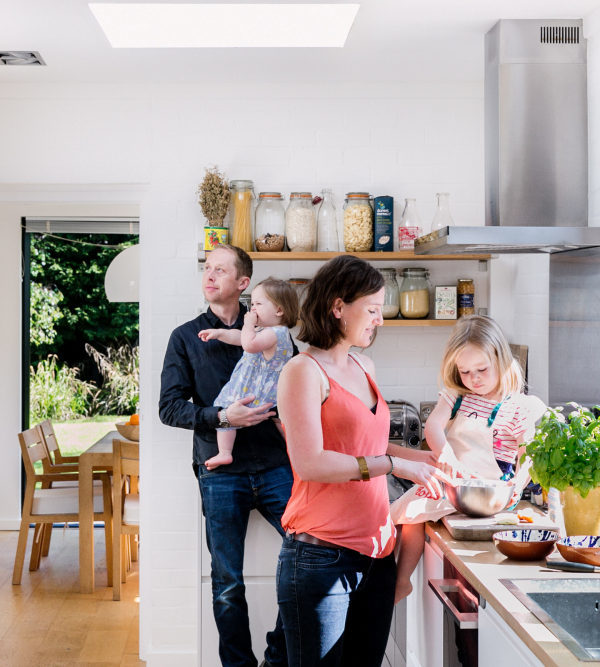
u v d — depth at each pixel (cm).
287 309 276
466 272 360
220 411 271
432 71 337
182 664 348
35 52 308
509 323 356
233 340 282
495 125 277
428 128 355
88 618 395
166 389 286
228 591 278
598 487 205
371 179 355
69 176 351
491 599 174
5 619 393
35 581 452
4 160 350
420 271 342
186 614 352
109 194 355
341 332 207
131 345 618
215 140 351
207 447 284
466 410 259
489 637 183
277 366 275
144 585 353
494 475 250
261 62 322
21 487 564
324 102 353
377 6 263
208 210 335
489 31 286
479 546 214
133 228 572
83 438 613
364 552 207
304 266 356
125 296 482
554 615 171
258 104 352
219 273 285
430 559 242
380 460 203
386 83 353
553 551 206
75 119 350
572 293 274
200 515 300
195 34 293
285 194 353
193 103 351
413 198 343
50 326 609
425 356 362
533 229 249
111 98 350
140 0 255
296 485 212
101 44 299
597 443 204
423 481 207
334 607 204
